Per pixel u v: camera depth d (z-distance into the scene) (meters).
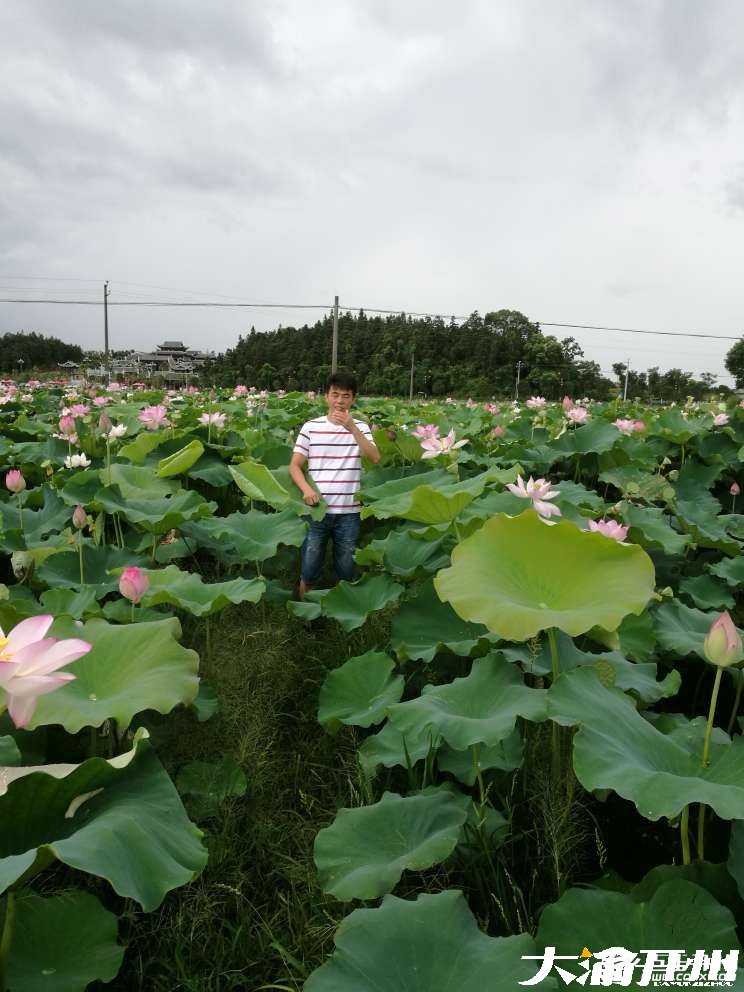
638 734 1.94
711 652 1.80
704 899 1.57
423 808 2.13
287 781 2.73
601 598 2.20
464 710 2.37
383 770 2.62
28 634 1.38
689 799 1.61
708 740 1.85
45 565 3.91
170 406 13.17
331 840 2.07
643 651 3.00
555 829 2.06
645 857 2.25
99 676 2.47
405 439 5.78
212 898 2.11
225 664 3.42
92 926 1.78
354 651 3.66
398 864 1.90
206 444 6.50
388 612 3.86
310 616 3.59
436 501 3.50
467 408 12.84
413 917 1.57
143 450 6.36
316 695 3.33
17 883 1.56
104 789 1.90
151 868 1.66
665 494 4.90
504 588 2.32
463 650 2.83
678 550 3.99
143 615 3.27
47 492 5.17
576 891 1.65
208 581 4.85
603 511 4.62
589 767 1.75
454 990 1.42
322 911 2.02
